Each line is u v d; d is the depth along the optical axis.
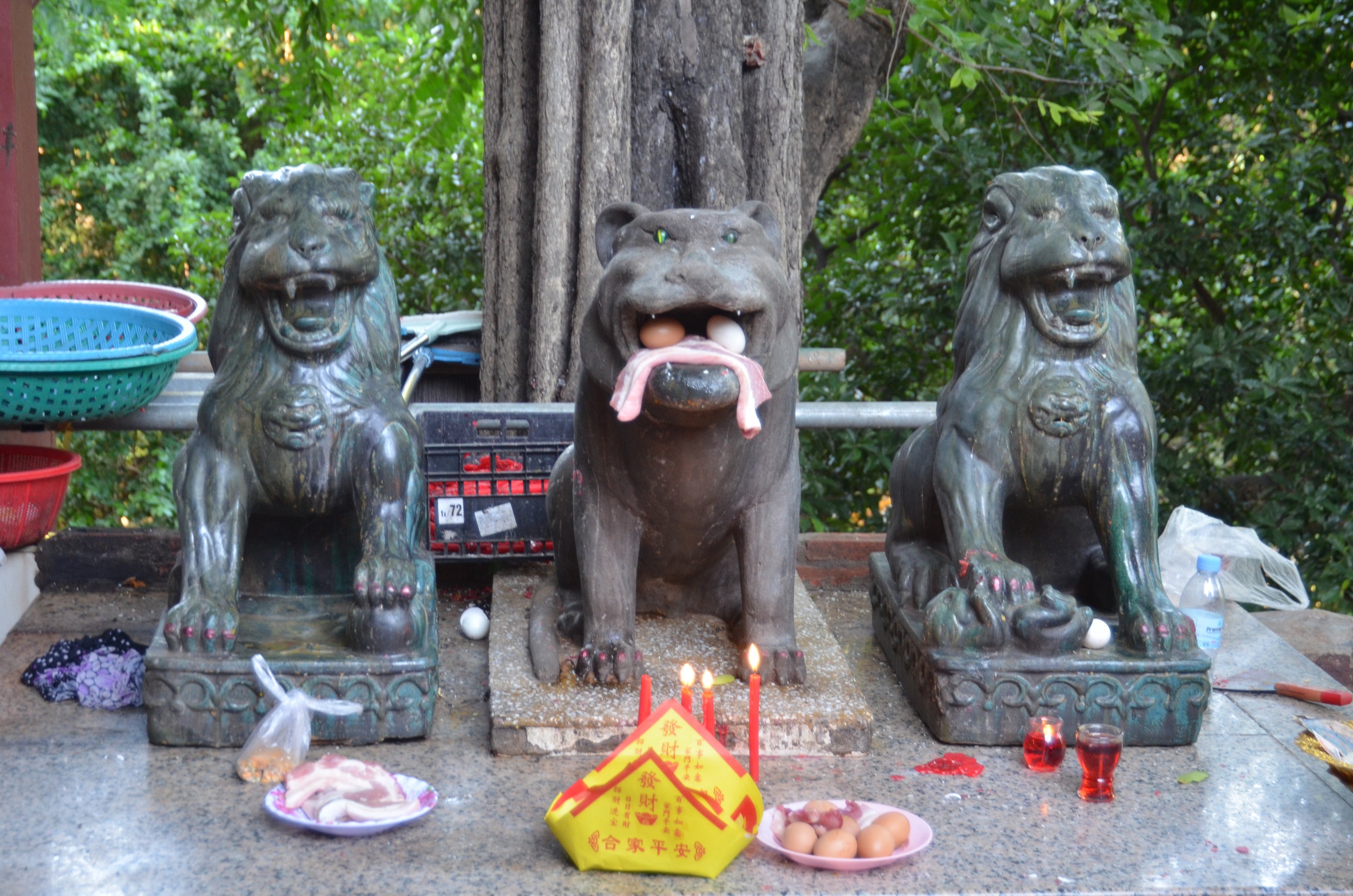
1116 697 3.04
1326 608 6.09
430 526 4.21
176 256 11.38
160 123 12.59
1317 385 6.23
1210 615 3.64
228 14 7.64
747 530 3.16
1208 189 6.75
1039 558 3.51
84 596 4.37
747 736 2.94
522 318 4.78
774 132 4.80
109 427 4.18
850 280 7.96
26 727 3.09
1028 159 7.02
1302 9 6.84
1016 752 3.03
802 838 2.43
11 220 4.96
